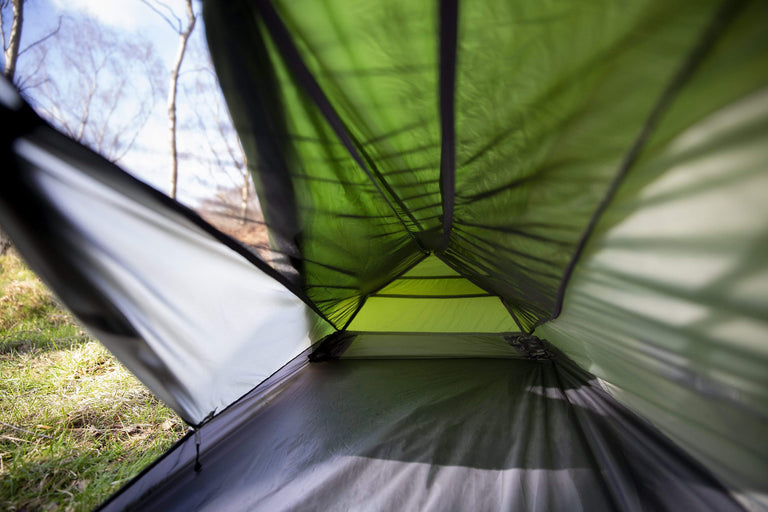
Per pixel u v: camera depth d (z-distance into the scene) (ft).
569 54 2.41
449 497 4.50
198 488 4.80
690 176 2.59
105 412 7.25
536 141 3.10
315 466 5.15
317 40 2.84
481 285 9.24
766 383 3.02
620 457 5.00
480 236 5.61
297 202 4.54
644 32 2.08
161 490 4.73
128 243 4.17
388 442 5.62
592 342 6.00
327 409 6.70
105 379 8.63
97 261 4.11
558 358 8.50
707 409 3.77
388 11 2.58
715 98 2.19
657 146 2.57
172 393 5.11
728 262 2.74
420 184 4.75
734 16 1.83
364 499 4.51
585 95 2.54
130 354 4.64
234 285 5.25
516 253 5.04
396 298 10.32
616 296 4.04
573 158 2.99
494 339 9.34
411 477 4.85
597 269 3.95
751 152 2.27
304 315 7.25
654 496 4.30
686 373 3.83
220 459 5.35
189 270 4.66
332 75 3.14
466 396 7.04
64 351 10.00
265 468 5.15
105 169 3.43
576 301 5.01
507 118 3.06
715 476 4.21
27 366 9.11
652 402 5.02
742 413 3.35
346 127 3.80
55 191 3.64
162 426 6.87
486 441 5.60
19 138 3.18
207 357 5.34
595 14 2.16
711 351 3.34
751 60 1.96
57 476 5.39
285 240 4.92
